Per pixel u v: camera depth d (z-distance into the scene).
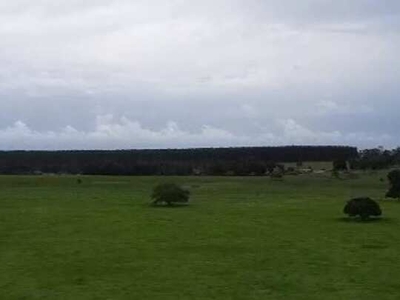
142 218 58.88
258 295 28.86
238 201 80.75
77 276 32.72
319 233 48.53
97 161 186.38
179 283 31.12
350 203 58.31
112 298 28.28
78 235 47.50
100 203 76.50
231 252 39.84
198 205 74.06
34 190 105.75
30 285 30.69
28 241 44.59
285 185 119.31
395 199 81.81
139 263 36.12
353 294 29.05
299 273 33.44
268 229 50.91
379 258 37.72
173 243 43.38
